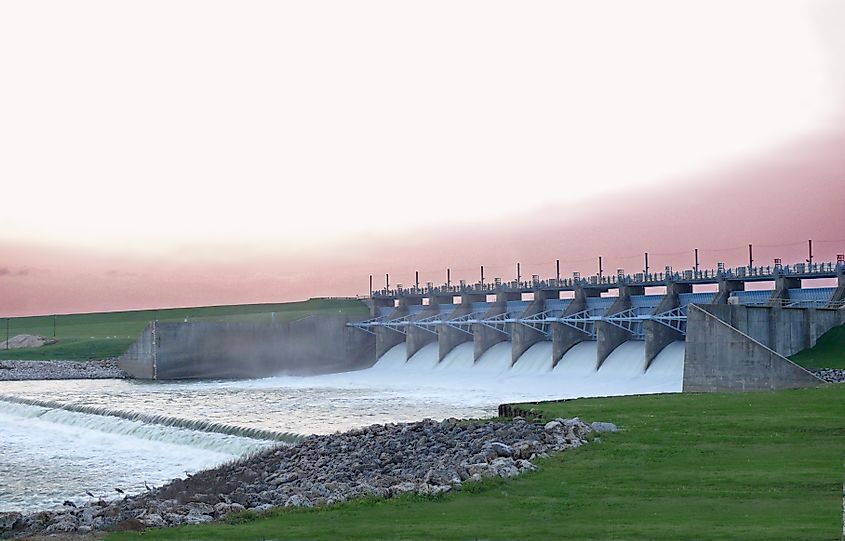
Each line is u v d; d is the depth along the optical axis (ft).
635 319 389.60
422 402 355.15
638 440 160.45
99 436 282.56
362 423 275.59
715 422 173.37
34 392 411.75
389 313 549.95
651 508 116.26
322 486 153.07
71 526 130.21
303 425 267.18
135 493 195.42
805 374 264.72
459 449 171.94
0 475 219.20
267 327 511.40
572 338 433.07
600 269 450.30
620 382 384.06
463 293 509.35
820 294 363.35
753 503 116.16
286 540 107.65
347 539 106.93
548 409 202.90
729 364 281.95
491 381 431.84
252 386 447.83
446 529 109.50
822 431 160.56
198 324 499.10
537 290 465.06
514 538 103.81
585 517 113.19
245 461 205.57
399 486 135.85
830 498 116.98
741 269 388.98
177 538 111.14
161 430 269.44
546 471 140.87
